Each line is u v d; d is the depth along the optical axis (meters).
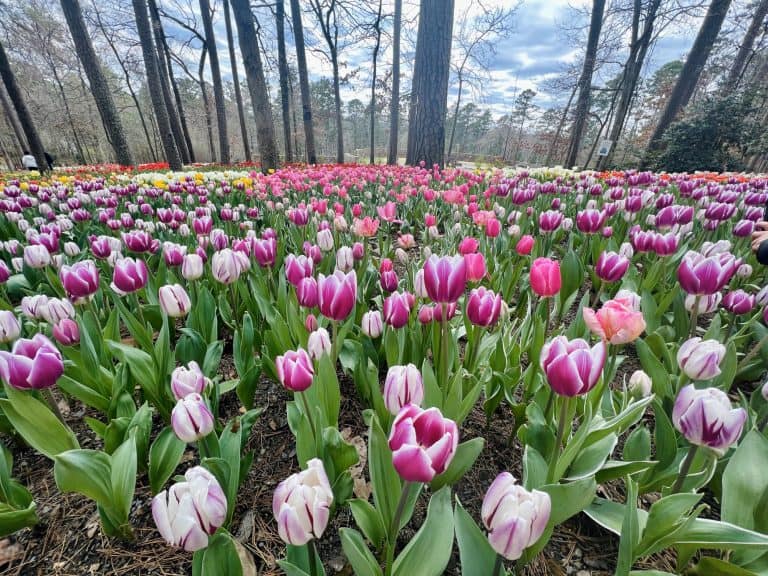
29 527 1.68
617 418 1.48
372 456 1.30
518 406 1.94
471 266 2.07
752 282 3.74
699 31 17.06
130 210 5.86
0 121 32.91
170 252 2.79
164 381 2.02
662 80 35.81
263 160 12.46
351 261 2.81
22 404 1.49
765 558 1.29
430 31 11.97
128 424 1.76
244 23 11.33
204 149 50.22
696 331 2.74
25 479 1.92
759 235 3.12
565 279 2.93
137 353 2.00
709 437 1.14
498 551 0.94
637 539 1.25
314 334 1.73
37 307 2.14
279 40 21.69
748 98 15.79
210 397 1.98
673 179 10.20
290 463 1.98
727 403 1.14
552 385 1.22
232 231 5.05
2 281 2.85
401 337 2.12
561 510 1.24
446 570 1.50
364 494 1.83
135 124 49.06
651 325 2.62
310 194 8.04
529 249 2.87
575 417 2.12
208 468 1.42
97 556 1.56
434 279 1.61
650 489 1.59
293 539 0.98
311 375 1.39
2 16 21.30
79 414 2.34
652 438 2.10
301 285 1.97
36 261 2.94
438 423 0.96
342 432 2.18
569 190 7.54
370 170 11.05
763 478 1.32
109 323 2.43
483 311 1.70
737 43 20.20
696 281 1.91
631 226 4.46
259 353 2.63
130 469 1.53
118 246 3.70
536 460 1.43
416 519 1.67
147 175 11.09
